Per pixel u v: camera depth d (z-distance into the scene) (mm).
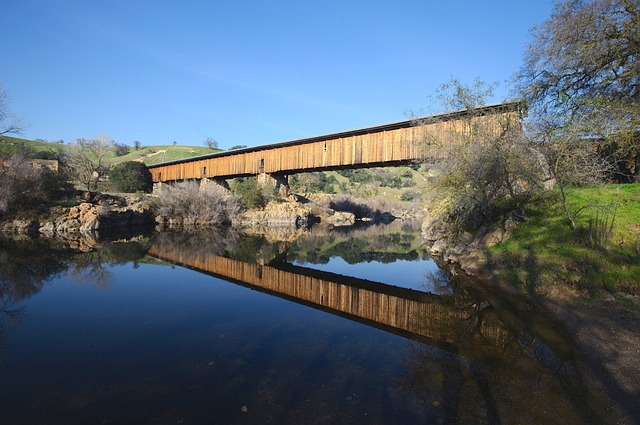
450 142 15211
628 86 15438
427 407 4766
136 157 88562
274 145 37719
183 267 16297
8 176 27312
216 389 5270
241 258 19375
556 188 14711
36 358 6426
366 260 19641
